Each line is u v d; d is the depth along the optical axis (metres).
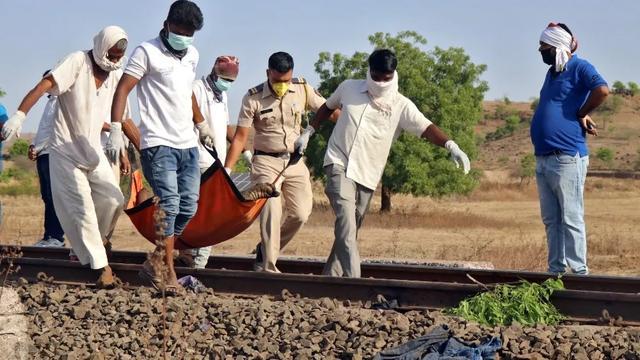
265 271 19.67
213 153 19.89
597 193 130.38
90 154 19.02
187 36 18.38
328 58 81.94
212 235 20.41
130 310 16.75
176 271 19.56
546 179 21.02
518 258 36.06
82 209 19.05
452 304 17.52
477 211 94.38
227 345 15.27
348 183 19.41
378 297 17.70
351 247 19.28
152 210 19.39
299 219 21.02
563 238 20.94
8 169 117.25
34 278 20.31
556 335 14.87
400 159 79.50
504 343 14.49
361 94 19.61
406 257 39.03
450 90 80.56
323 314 16.06
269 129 20.69
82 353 14.95
